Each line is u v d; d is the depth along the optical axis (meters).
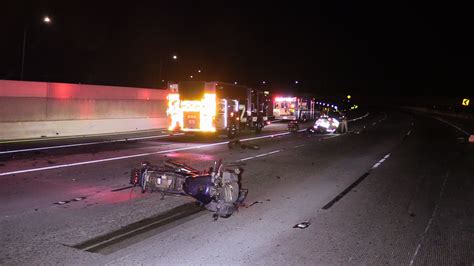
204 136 25.08
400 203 9.31
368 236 6.92
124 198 8.93
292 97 44.62
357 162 15.70
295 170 13.47
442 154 18.59
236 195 8.02
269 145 21.11
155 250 6.01
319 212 8.37
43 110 23.03
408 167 14.61
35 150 16.59
